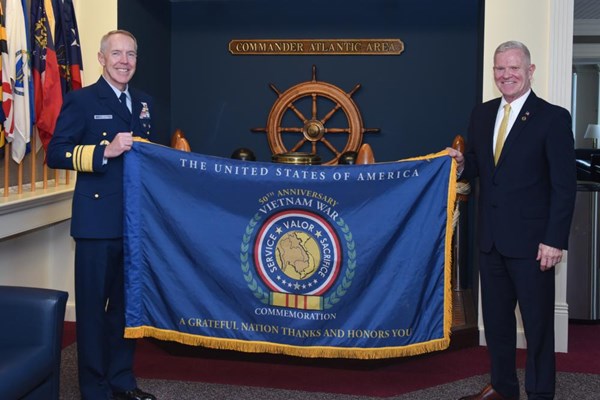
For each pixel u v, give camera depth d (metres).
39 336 2.53
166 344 3.73
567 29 3.83
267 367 3.54
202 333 2.83
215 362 3.61
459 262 4.87
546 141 2.65
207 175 2.83
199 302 2.82
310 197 2.78
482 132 2.85
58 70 3.79
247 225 2.81
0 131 3.39
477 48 4.87
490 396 2.88
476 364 3.62
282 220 2.80
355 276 2.76
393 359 3.61
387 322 2.76
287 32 5.19
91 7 4.15
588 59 9.23
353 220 2.77
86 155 2.74
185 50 5.28
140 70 4.61
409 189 2.75
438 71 5.08
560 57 3.85
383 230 2.75
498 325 2.83
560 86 3.86
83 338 2.88
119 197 2.85
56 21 3.85
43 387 2.53
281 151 5.14
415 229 2.76
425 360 3.69
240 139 5.29
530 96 2.73
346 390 3.22
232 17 5.22
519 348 3.91
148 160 2.84
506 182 2.72
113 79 2.85
